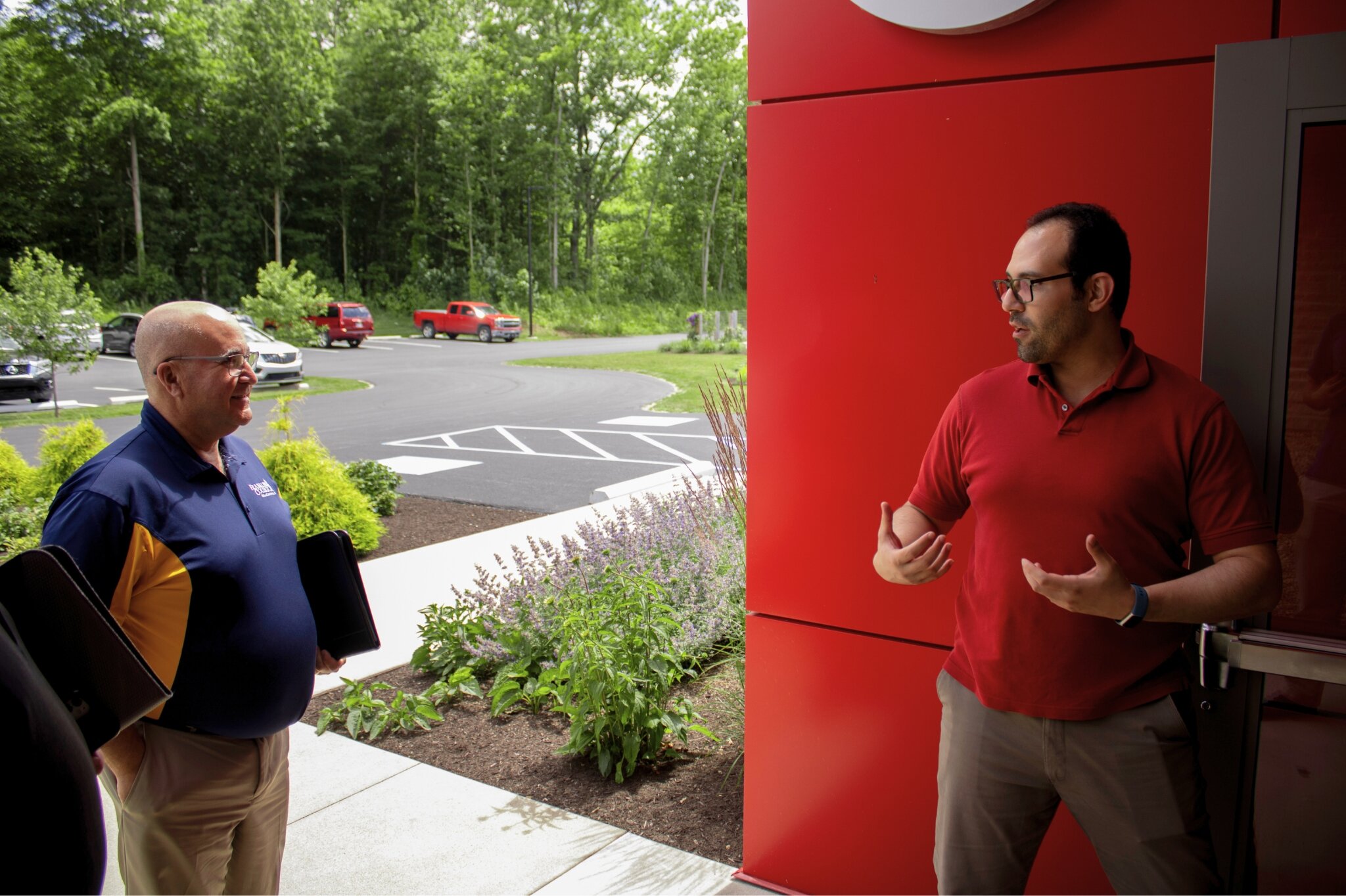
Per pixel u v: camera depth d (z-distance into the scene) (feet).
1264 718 6.05
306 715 13.06
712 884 8.77
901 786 8.00
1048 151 6.95
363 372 82.02
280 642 6.41
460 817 10.12
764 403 8.34
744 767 8.85
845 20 7.66
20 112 146.10
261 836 6.72
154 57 150.10
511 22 170.50
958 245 7.35
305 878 8.96
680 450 39.17
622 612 11.81
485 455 38.45
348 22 175.42
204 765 6.10
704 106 195.72
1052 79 6.88
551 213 181.27
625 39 180.86
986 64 7.12
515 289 169.17
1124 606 4.76
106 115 138.41
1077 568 5.17
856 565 8.04
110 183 155.84
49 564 4.68
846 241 7.81
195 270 162.09
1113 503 5.08
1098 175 6.80
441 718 12.70
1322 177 5.67
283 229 170.40
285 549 6.80
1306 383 5.92
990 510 5.51
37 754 3.82
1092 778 5.29
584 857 9.27
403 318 163.12
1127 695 5.19
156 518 5.93
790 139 7.99
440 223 180.55
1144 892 5.32
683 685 13.35
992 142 7.14
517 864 9.16
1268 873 6.21
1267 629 5.95
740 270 228.22
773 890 8.64
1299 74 5.55
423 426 48.01
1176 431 5.05
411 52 170.30
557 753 11.23
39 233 153.17
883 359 7.74
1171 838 5.17
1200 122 6.45
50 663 4.71
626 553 15.69
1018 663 5.37
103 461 5.96
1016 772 5.56
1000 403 5.60
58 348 51.16
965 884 5.82
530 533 23.79
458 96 167.84
